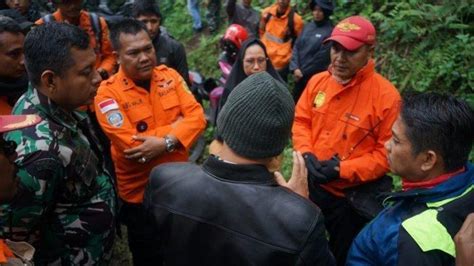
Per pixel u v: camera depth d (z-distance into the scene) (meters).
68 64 1.84
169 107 2.81
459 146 1.54
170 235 1.57
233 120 1.46
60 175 1.82
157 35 3.99
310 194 2.85
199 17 8.38
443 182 1.55
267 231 1.41
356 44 2.53
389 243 1.56
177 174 1.61
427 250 1.44
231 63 4.84
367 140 2.64
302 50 5.35
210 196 1.50
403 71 5.18
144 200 1.69
